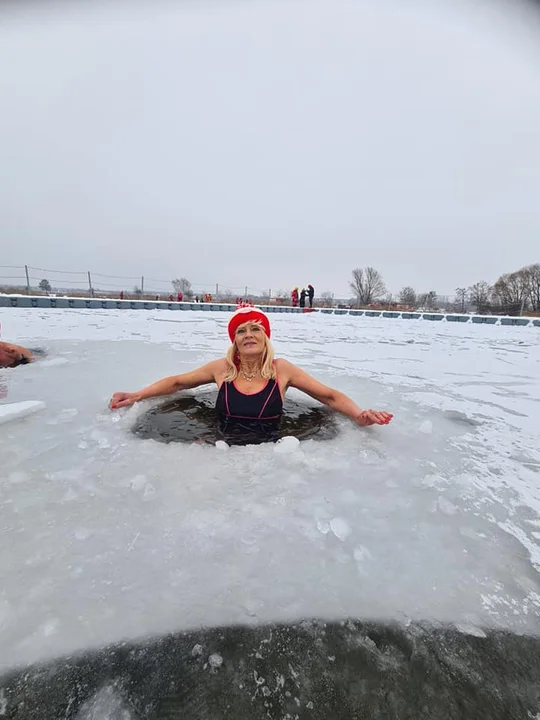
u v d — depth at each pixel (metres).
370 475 1.48
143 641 0.75
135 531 1.07
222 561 0.97
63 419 2.07
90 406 2.31
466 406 2.57
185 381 2.41
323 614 0.82
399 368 3.96
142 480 1.34
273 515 1.17
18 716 0.62
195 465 1.51
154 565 0.94
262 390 2.18
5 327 6.53
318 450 1.71
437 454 1.72
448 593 0.89
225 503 1.23
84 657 0.72
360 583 0.91
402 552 1.03
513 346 6.66
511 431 2.07
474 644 0.76
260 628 0.79
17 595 0.84
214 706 0.65
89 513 1.15
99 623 0.78
